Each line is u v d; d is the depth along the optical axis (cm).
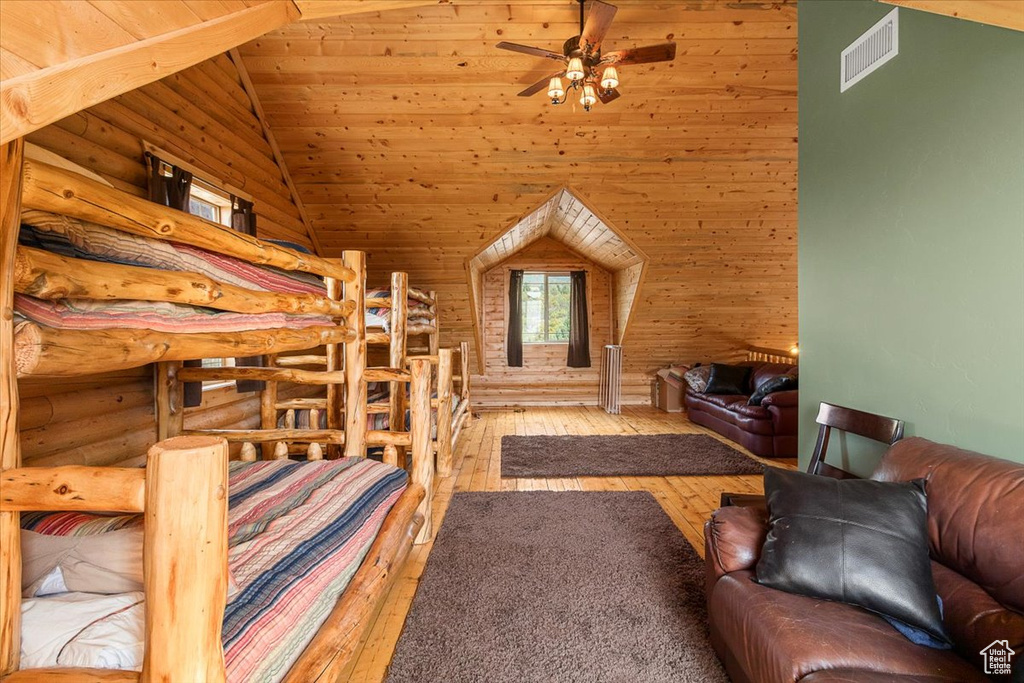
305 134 398
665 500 330
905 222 185
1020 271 144
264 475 180
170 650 69
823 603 131
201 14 85
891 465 167
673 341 703
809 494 145
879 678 106
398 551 173
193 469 68
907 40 182
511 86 367
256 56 342
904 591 125
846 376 221
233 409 338
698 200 479
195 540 69
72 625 86
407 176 438
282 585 108
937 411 172
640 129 405
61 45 68
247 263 154
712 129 405
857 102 211
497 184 450
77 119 210
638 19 330
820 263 238
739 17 330
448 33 332
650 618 186
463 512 301
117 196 94
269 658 92
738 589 144
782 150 426
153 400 256
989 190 152
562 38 337
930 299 175
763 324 666
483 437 534
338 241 506
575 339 750
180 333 120
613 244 586
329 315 219
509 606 195
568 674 155
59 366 84
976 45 155
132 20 76
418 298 459
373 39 335
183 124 287
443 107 381
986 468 136
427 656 164
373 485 183
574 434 549
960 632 121
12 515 80
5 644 79
